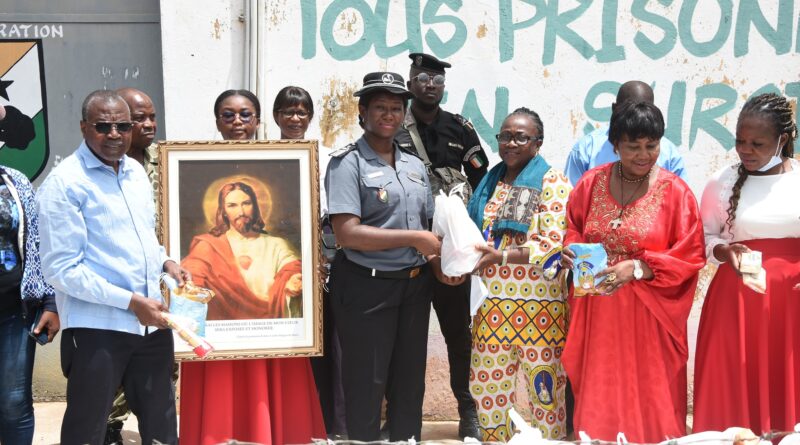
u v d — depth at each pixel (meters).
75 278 3.97
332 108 6.24
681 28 6.21
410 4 6.21
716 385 4.59
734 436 3.64
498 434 4.93
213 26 6.16
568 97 6.25
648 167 4.45
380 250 4.62
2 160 6.59
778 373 4.52
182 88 6.18
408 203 4.67
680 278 4.41
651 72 6.23
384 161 4.70
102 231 4.08
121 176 4.20
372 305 4.64
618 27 6.21
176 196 4.65
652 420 4.49
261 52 6.14
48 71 6.54
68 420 4.09
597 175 4.70
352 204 4.58
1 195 4.59
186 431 4.68
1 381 4.59
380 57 6.23
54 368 6.55
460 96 6.26
